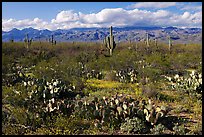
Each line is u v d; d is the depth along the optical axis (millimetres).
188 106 11656
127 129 8797
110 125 9125
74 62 26391
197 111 10922
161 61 24969
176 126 8914
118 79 18797
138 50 39375
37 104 11586
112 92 14703
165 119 9703
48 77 18047
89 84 17109
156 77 18562
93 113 9727
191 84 14453
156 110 9586
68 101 11930
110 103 10477
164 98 13086
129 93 14391
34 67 24250
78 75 20375
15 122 9242
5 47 31953
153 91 13406
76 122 9250
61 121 9133
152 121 9211
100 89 15672
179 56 29297
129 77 18562
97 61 26047
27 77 18016
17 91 13148
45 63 25719
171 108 11391
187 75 19375
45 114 9828
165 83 17109
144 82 17297
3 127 8562
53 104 10383
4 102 11148
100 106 10070
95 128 8953
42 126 9102
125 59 25922
